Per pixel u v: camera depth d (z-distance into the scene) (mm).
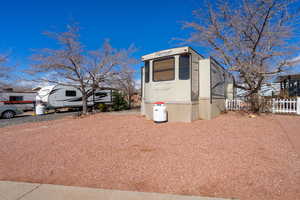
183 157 3273
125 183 2426
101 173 2748
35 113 14625
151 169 2822
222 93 9828
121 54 12438
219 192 2137
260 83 9031
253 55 8578
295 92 16141
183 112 6957
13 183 2518
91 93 13055
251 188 2188
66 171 2863
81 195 2176
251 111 9219
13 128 7441
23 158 3529
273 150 3488
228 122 6688
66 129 6660
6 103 15117
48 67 10742
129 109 17047
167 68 7316
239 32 8820
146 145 4121
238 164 2875
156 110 7000
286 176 2449
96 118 9812
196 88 7395
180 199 2035
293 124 6066
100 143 4445
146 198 2074
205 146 3869
